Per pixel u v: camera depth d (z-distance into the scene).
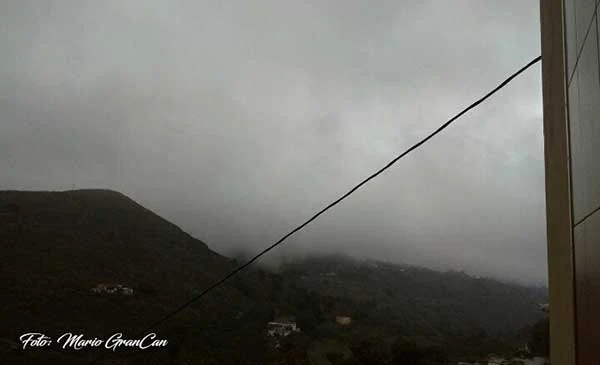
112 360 31.27
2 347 30.20
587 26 2.78
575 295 3.20
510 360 21.41
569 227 3.43
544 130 4.44
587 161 2.77
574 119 3.26
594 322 2.56
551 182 4.14
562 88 3.74
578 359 3.09
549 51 4.25
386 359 31.25
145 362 31.73
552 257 4.07
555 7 4.00
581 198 2.98
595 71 2.55
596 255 2.51
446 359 27.52
